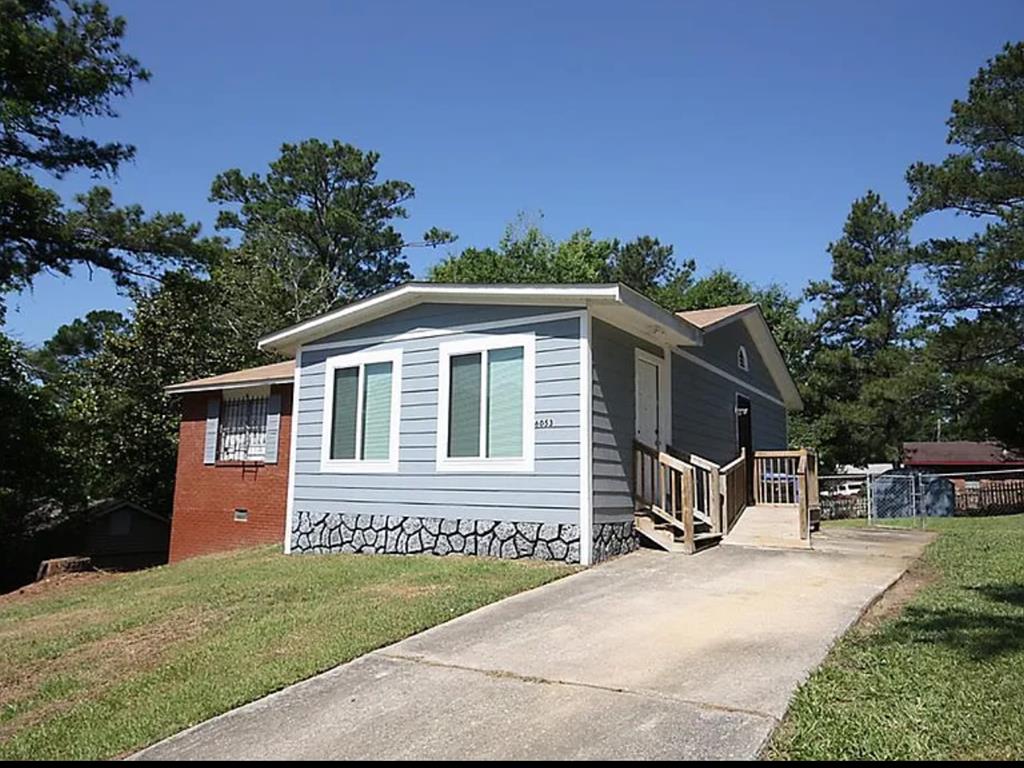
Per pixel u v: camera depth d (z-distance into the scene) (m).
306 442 12.38
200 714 4.87
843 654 5.42
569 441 9.54
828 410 29.91
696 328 11.62
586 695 4.80
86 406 21.73
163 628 7.25
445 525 10.47
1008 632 5.84
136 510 22.17
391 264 40.62
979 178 22.45
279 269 35.50
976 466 33.12
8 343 20.36
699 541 10.35
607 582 8.19
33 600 10.80
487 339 10.46
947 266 24.03
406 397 11.20
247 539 15.33
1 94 17.47
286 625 6.84
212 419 16.39
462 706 4.73
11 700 5.67
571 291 9.54
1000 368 23.06
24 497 19.88
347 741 4.30
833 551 10.27
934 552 10.16
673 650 5.66
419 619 6.77
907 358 25.81
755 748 3.90
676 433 12.47
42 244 17.61
